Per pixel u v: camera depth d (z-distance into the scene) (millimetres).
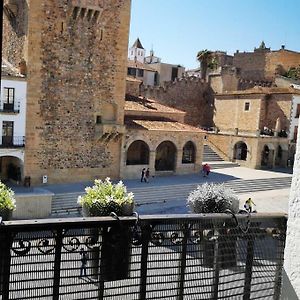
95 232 3748
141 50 97750
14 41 34094
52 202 29344
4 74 30828
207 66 71938
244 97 55156
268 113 54250
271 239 4305
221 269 4168
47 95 33125
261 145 50594
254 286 4238
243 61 78062
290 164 53094
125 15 35938
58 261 3588
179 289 4004
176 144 41531
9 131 31812
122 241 3824
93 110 35812
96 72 35406
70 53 33812
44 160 33594
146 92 59281
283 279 3227
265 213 4391
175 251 4020
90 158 36125
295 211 3121
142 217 3891
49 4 32094
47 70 32875
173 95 61812
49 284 3645
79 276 3758
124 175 38188
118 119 37094
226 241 4195
